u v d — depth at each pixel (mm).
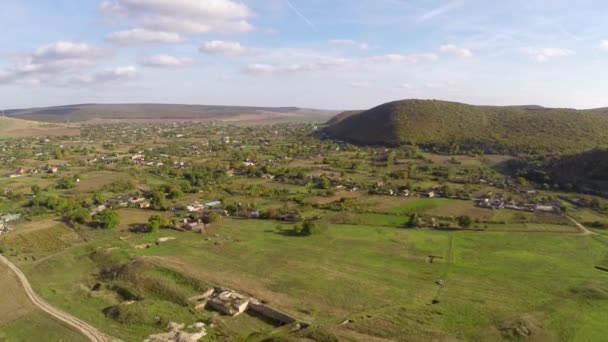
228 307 69875
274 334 62750
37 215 124875
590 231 113000
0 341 61844
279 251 99125
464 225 116562
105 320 67188
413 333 62469
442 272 86938
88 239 107500
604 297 74312
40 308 71312
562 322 66438
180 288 77250
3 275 84875
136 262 87438
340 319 66812
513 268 88875
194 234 111812
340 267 89438
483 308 70938
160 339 60719
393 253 98125
